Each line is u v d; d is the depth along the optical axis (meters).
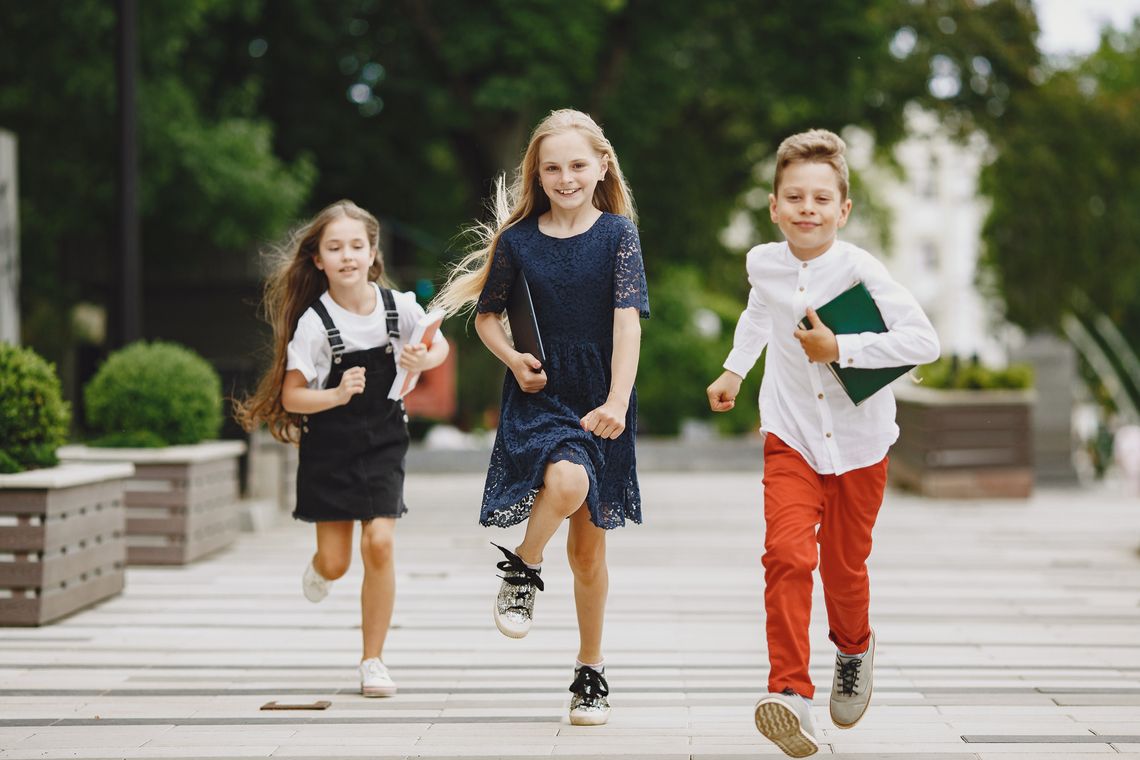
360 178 35.34
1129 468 25.33
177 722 6.84
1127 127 40.56
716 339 40.88
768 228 45.47
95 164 26.30
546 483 6.12
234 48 33.12
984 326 50.44
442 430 31.67
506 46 29.73
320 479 7.70
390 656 8.62
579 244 6.48
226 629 9.59
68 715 7.00
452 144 34.84
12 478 9.61
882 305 6.00
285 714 7.02
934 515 18.48
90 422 13.41
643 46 32.72
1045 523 17.33
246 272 26.61
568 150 6.43
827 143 6.06
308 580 8.05
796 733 5.48
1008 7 40.41
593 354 6.47
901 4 39.41
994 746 6.28
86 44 25.53
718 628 9.64
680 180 39.75
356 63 34.47
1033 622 9.95
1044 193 40.44
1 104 25.38
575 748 6.27
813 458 6.04
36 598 9.61
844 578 6.17
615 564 13.17
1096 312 44.06
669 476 26.02
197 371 13.57
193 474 12.95
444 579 12.13
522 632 6.30
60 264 27.31
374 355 7.72
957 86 40.41
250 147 26.70
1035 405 25.80
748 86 34.47
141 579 12.00
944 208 84.12
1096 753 6.14
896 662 8.44
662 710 7.10
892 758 6.06
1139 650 8.85
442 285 7.96
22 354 10.29
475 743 6.38
